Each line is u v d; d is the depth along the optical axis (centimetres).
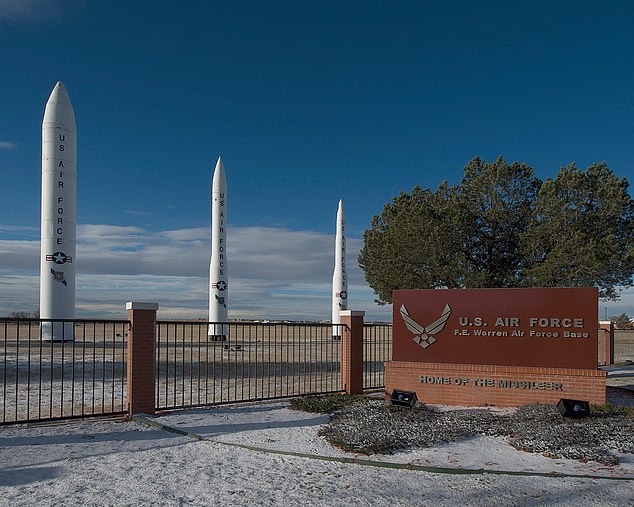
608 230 1767
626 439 834
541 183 2033
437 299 1242
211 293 4316
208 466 722
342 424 955
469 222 1978
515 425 938
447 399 1208
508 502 592
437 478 677
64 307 3250
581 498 602
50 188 3209
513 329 1177
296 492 621
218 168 4306
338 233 4834
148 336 1059
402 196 2402
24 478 661
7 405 1240
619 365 2322
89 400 1327
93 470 697
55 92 3262
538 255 1898
